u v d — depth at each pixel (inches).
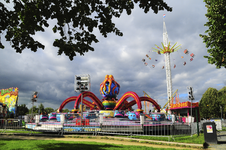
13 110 1536.7
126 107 1088.2
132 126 667.4
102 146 409.1
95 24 295.6
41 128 759.1
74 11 278.1
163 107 1892.2
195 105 1398.9
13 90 1587.1
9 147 382.3
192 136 636.7
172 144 474.9
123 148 382.9
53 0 269.7
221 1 383.6
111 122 747.4
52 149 359.6
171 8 283.0
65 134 697.0
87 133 704.4
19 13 283.3
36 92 939.3
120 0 277.4
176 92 1861.5
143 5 275.0
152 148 391.5
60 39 296.0
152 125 701.9
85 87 702.5
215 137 496.1
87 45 314.5
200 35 465.4
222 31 387.9
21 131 788.0
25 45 292.8
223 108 2952.8
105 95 1021.8
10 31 309.0
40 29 294.0
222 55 420.2
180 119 1117.7
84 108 1416.1
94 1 275.6
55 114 997.2
